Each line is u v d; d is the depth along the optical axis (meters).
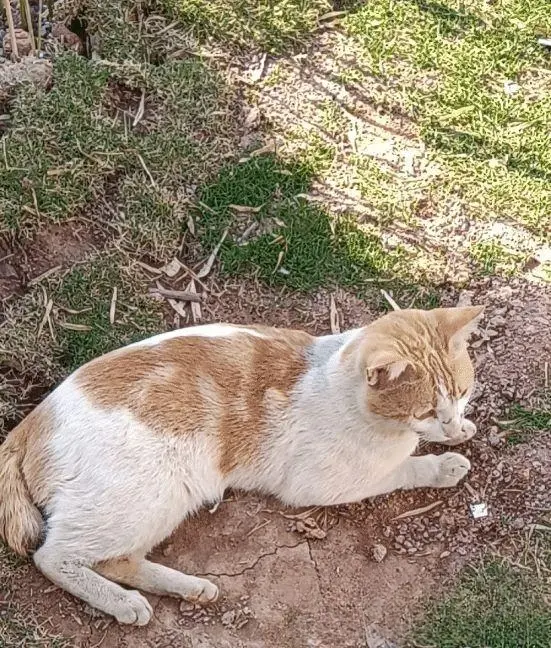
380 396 1.14
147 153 1.50
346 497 1.23
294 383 1.21
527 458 1.28
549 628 1.16
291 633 1.17
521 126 1.57
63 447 1.15
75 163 1.46
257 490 1.25
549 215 1.48
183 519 1.21
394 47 1.64
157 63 1.62
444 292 1.43
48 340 1.36
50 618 1.17
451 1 1.69
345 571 1.21
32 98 1.50
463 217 1.49
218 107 1.57
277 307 1.42
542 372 1.34
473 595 1.19
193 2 1.65
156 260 1.45
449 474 1.26
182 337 1.21
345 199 1.50
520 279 1.43
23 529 1.17
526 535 1.23
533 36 1.66
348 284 1.44
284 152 1.54
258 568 1.21
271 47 1.64
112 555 1.16
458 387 1.16
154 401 1.16
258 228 1.48
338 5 1.70
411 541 1.24
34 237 1.43
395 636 1.17
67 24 1.62
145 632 1.17
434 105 1.58
